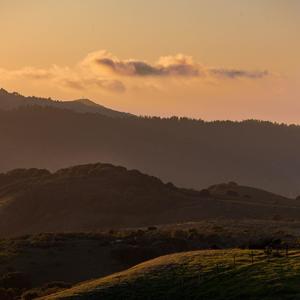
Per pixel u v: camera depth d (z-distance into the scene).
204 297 118.69
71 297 130.50
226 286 120.12
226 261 134.38
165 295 123.06
